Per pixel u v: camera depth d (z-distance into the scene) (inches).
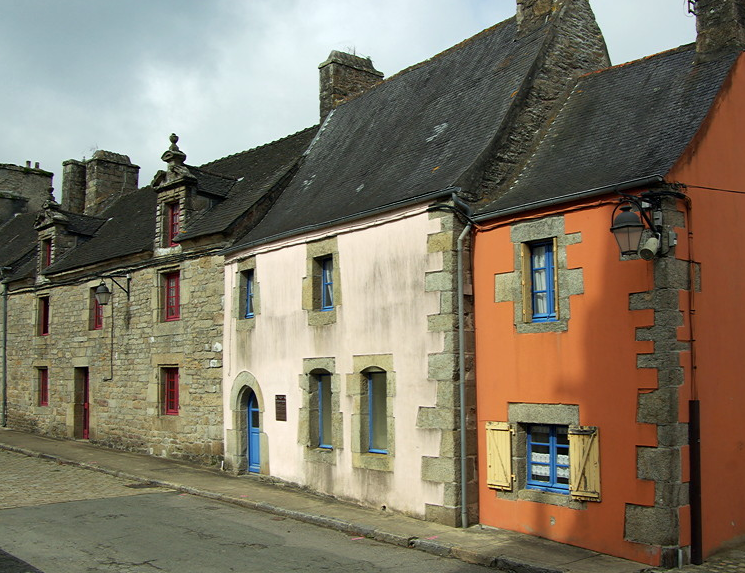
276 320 524.4
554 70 473.4
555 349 360.2
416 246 417.1
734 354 356.2
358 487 442.3
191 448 608.4
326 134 663.1
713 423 337.7
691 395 325.7
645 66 436.8
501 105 460.1
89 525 390.6
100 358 741.3
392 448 420.5
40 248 864.9
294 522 409.7
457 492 384.2
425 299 408.5
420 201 413.1
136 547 343.9
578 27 495.8
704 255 344.8
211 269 600.7
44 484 527.5
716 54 394.6
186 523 398.9
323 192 555.8
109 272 730.2
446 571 313.6
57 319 826.8
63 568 305.9
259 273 546.0
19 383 897.5
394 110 597.3
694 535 316.8
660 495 313.7
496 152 427.5
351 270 460.8
